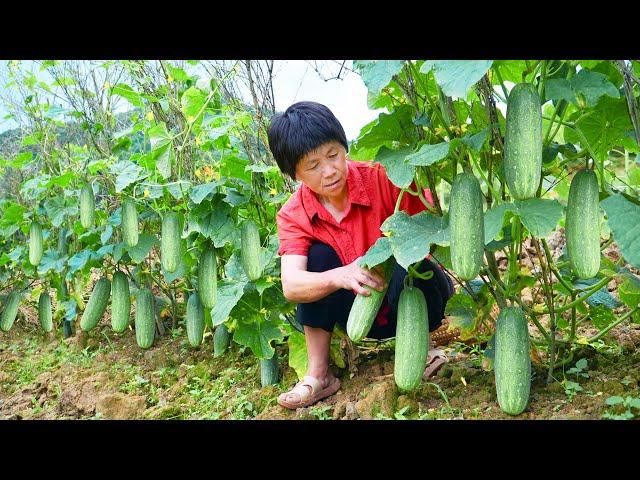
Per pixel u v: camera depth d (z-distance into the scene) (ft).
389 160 8.01
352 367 10.93
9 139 21.56
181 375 13.44
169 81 13.51
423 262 9.64
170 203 14.84
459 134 7.80
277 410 10.05
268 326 11.58
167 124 14.35
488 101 7.33
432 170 8.28
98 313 16.24
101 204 17.24
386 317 10.53
